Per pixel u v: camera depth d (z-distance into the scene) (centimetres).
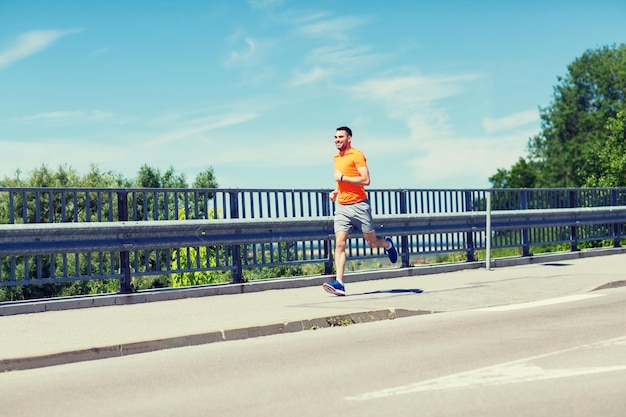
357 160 1227
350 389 611
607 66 8638
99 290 2873
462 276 1553
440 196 1686
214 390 627
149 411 566
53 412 575
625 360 701
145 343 848
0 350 806
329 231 1497
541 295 1245
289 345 847
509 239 1811
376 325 992
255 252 1401
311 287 1412
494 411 532
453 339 845
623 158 5422
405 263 1612
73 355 798
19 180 3781
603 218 2066
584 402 551
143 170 4075
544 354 739
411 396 581
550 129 8875
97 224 1177
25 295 3183
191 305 1173
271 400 584
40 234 1124
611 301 1151
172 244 1263
